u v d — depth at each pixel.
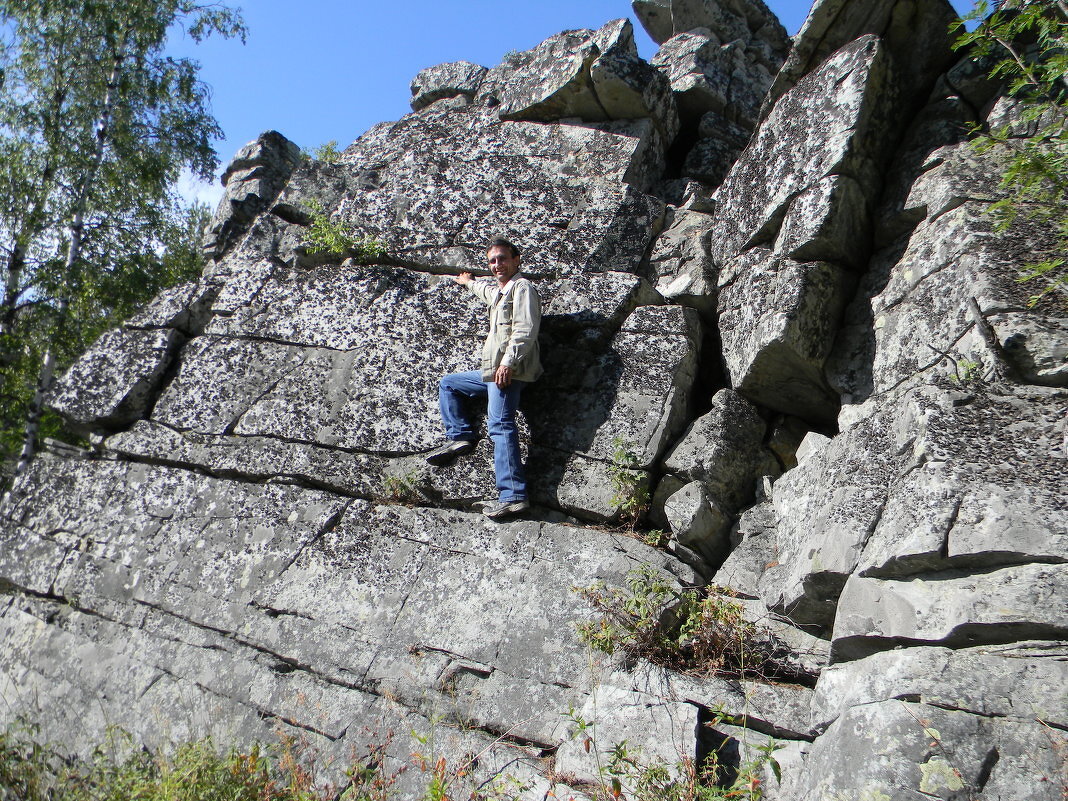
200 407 5.86
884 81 4.96
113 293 11.30
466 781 4.04
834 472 4.06
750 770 3.48
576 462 5.01
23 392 12.06
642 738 3.78
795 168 5.05
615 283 5.44
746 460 4.97
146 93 11.93
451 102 7.14
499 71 7.07
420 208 6.24
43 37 11.63
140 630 5.18
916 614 3.33
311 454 5.44
